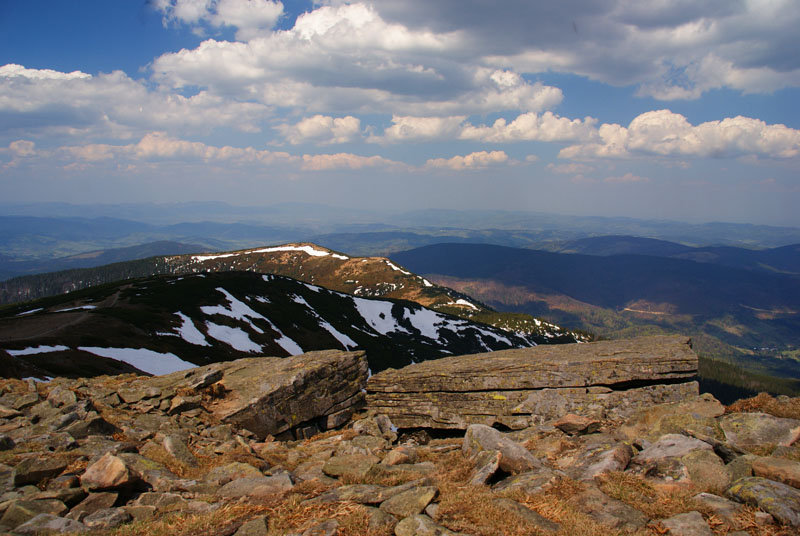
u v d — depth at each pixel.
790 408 13.59
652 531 8.07
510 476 10.88
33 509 9.52
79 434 14.59
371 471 11.72
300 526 8.84
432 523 8.21
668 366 17.69
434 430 20.69
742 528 7.89
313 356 22.94
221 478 12.24
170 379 21.59
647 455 11.30
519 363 19.30
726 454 11.08
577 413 17.64
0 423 15.36
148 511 10.06
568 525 8.23
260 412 18.84
